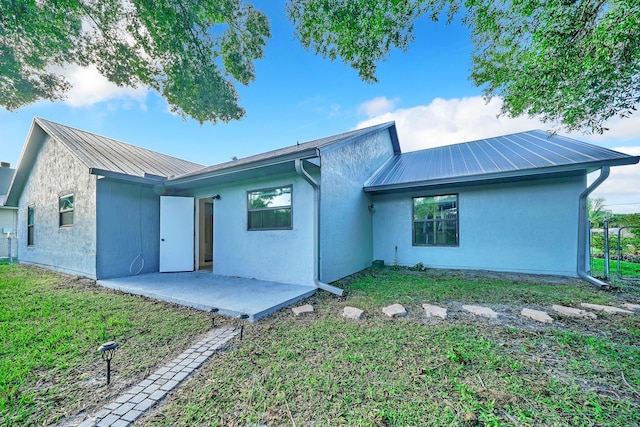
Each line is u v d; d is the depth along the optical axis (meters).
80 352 2.69
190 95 6.18
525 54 3.85
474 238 7.14
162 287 5.27
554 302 4.17
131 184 6.85
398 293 4.83
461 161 7.61
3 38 4.79
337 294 4.81
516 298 4.41
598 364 2.33
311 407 1.83
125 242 6.68
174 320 3.61
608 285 5.02
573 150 6.12
